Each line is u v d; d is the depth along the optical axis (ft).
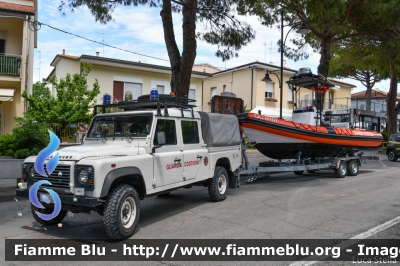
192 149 24.27
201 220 22.02
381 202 27.99
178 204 26.91
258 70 87.66
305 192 32.45
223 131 27.78
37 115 46.57
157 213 24.00
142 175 19.11
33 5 53.88
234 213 23.88
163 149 21.49
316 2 50.72
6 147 31.71
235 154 29.53
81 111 48.62
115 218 17.15
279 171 36.63
